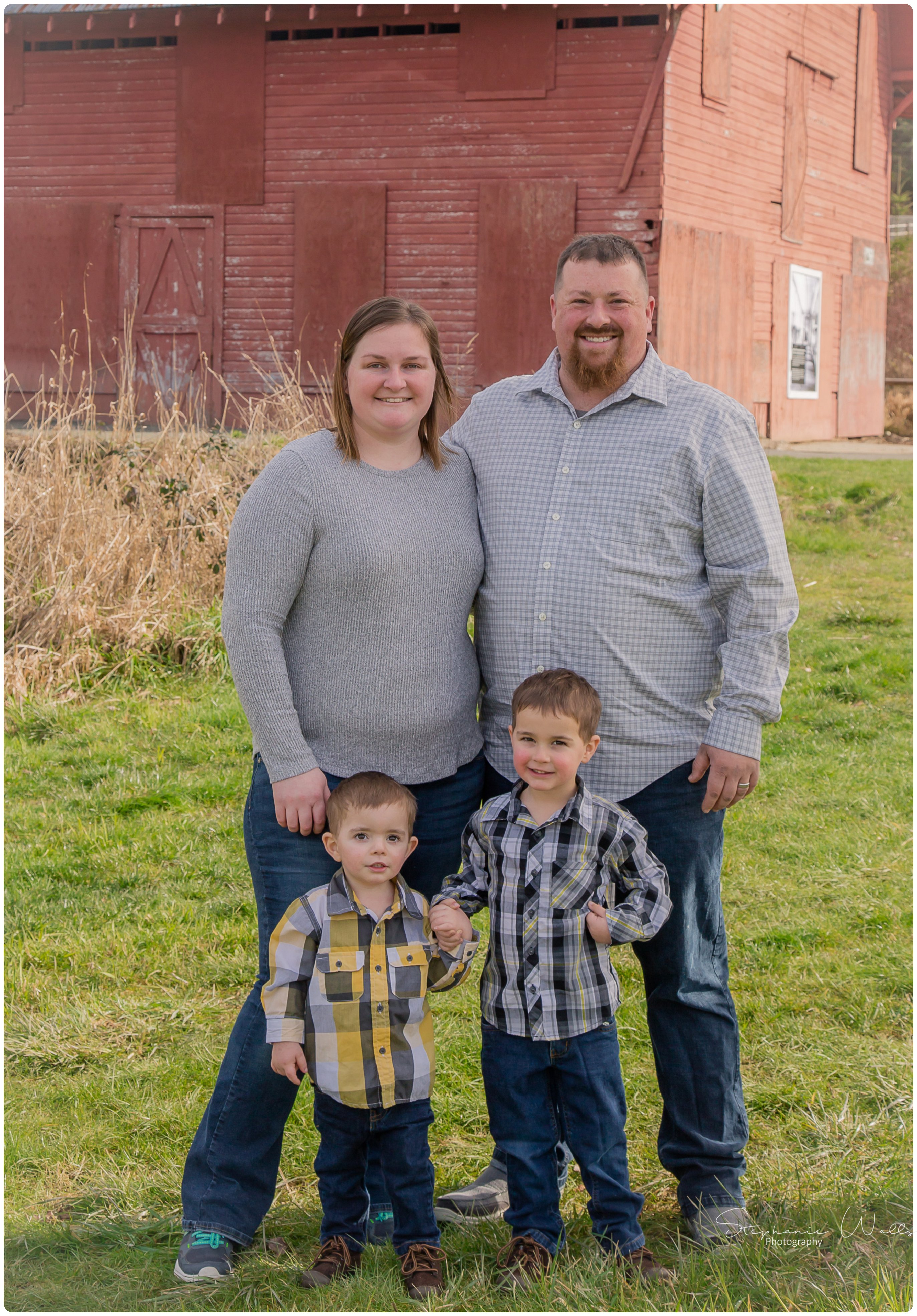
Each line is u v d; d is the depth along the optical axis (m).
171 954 4.73
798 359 21.30
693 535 3.06
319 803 2.92
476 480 3.22
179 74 17.48
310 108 17.02
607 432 3.07
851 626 9.78
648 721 3.06
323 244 17.11
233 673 2.95
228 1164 3.00
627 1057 4.04
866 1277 2.78
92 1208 3.28
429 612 2.98
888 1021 4.25
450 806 3.08
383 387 2.87
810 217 21.11
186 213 17.70
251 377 17.64
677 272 16.56
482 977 3.06
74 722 7.31
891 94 23.88
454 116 16.52
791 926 4.95
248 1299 2.78
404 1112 2.89
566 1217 3.22
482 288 16.58
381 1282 2.76
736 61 18.03
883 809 6.22
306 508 2.89
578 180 16.17
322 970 2.86
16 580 8.33
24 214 18.44
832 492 14.22
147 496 8.98
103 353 18.28
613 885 2.97
